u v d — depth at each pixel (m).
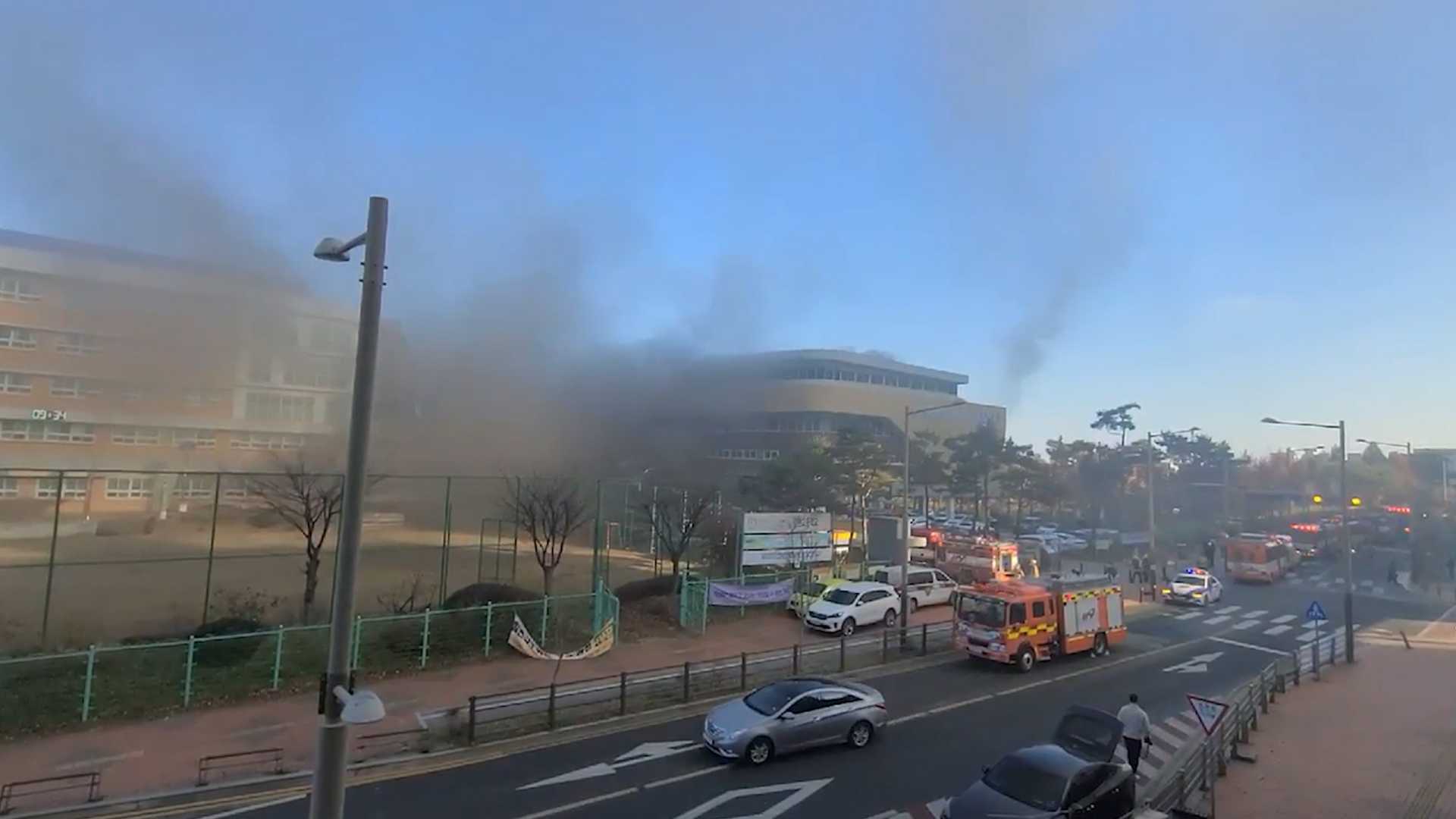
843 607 31.47
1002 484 80.31
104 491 48.06
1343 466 30.81
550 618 28.19
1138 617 38.44
